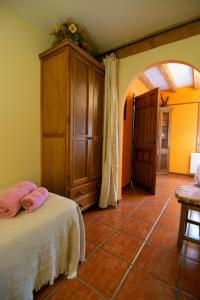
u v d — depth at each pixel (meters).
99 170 2.33
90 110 2.04
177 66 3.20
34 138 1.99
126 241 1.62
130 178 3.69
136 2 1.53
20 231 0.94
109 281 1.17
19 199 1.15
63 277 1.19
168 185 3.62
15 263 0.88
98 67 2.15
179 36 1.89
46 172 2.01
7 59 1.68
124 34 2.02
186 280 1.18
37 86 1.97
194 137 4.52
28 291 0.95
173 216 2.15
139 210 2.31
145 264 1.33
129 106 3.41
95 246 1.54
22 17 1.76
